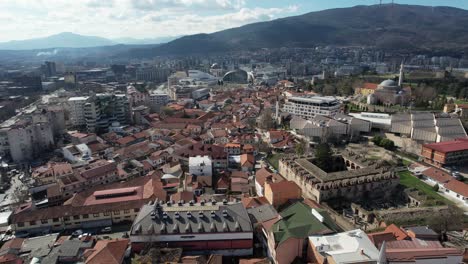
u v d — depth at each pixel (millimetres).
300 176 150000
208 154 179250
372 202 136500
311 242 87062
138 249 95312
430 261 78438
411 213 117438
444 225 107812
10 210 134375
